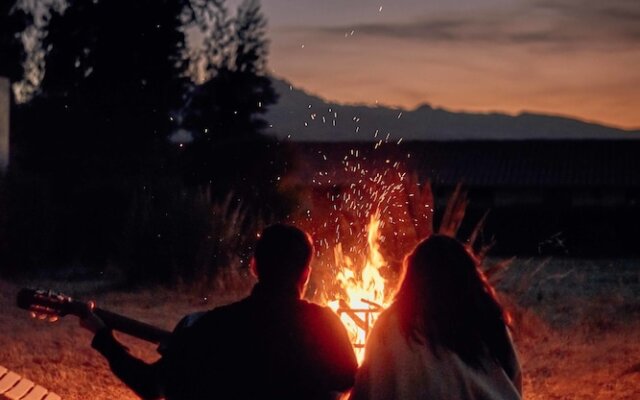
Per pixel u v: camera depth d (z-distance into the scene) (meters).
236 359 4.22
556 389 10.41
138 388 4.38
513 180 40.69
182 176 28.28
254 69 38.00
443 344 4.13
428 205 13.10
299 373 4.20
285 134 29.45
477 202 41.16
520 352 12.55
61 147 30.31
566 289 21.11
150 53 35.59
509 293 18.12
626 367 11.38
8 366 10.79
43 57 36.47
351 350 4.32
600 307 17.12
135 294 18.31
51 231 21.88
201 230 19.16
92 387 10.00
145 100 32.53
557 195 40.88
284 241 4.32
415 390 4.07
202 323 4.32
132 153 30.58
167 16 35.59
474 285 4.21
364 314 6.81
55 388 9.87
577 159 42.03
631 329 14.61
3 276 20.64
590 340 13.59
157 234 19.25
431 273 4.21
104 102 31.81
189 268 19.00
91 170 29.75
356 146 39.53
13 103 31.72
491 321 4.20
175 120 36.03
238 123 37.75
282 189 25.06
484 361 4.14
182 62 36.47
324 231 19.59
